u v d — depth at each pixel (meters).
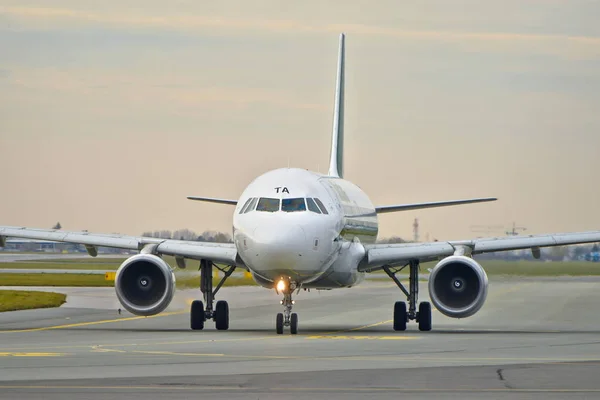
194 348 102.38
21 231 136.62
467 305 125.81
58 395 68.44
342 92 185.88
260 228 118.31
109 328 134.75
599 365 85.75
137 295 128.62
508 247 131.25
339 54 186.38
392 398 67.38
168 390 70.94
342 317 164.25
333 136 181.88
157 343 108.81
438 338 117.19
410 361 89.44
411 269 136.25
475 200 160.38
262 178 127.06
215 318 132.38
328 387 72.38
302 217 119.19
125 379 76.62
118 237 135.88
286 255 117.19
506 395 68.44
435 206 161.25
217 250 130.00
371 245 139.00
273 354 95.94
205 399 67.00
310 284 132.38
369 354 96.00
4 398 67.12
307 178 128.00
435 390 70.81
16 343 108.94
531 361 89.44
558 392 69.75
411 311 135.12
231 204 165.88
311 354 95.94
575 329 136.38
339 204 129.62
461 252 128.12
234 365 86.06
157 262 126.25
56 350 100.19
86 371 81.75
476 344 107.88
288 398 67.44
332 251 124.00
